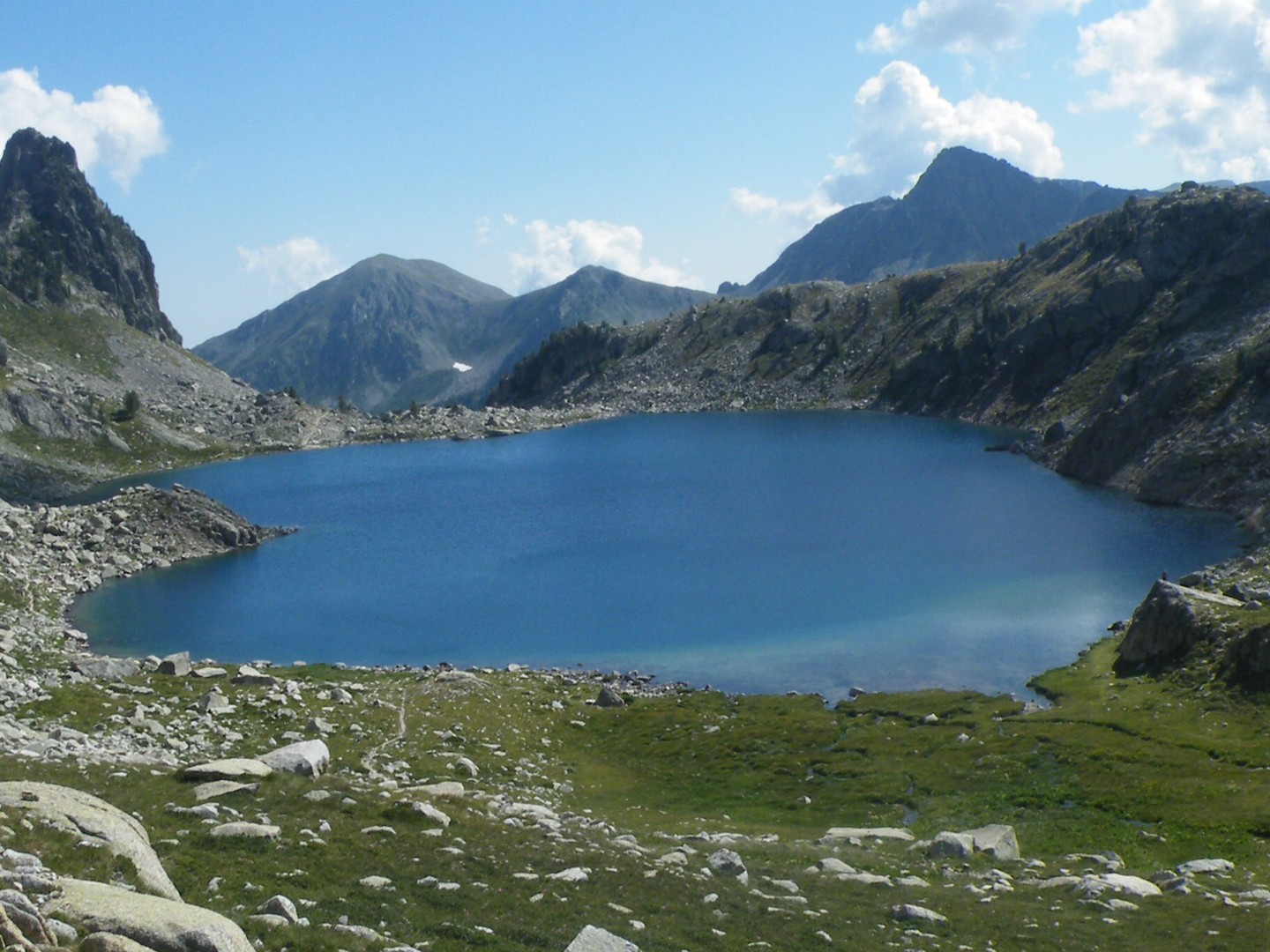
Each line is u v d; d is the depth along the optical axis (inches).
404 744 2255.2
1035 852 1691.7
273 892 991.6
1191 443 6112.2
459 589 4712.1
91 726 2076.8
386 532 6284.5
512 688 3019.2
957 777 2121.1
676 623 3937.0
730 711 2800.2
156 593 4766.2
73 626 4153.5
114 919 725.3
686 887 1236.5
